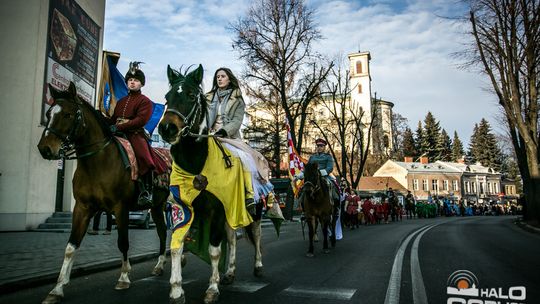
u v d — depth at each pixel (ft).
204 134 15.15
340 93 110.11
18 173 44.47
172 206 14.94
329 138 135.33
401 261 25.07
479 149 307.78
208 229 16.39
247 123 104.99
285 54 89.20
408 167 233.14
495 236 46.60
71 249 15.31
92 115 16.58
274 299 15.35
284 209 104.42
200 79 15.05
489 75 61.62
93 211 16.71
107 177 16.46
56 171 50.08
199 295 16.08
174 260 13.84
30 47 46.01
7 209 43.70
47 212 47.88
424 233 50.47
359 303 14.82
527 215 73.67
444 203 163.53
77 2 53.72
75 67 53.16
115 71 46.14
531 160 62.90
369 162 216.13
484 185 252.42
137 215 53.01
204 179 14.78
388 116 248.32
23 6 46.21
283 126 103.91
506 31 58.54
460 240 40.22
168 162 22.08
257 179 17.90
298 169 58.08
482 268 22.50
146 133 21.58
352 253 29.43
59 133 15.03
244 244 35.83
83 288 17.26
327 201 29.12
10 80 45.42
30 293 16.43
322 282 18.61
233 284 18.15
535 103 60.59
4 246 29.37
